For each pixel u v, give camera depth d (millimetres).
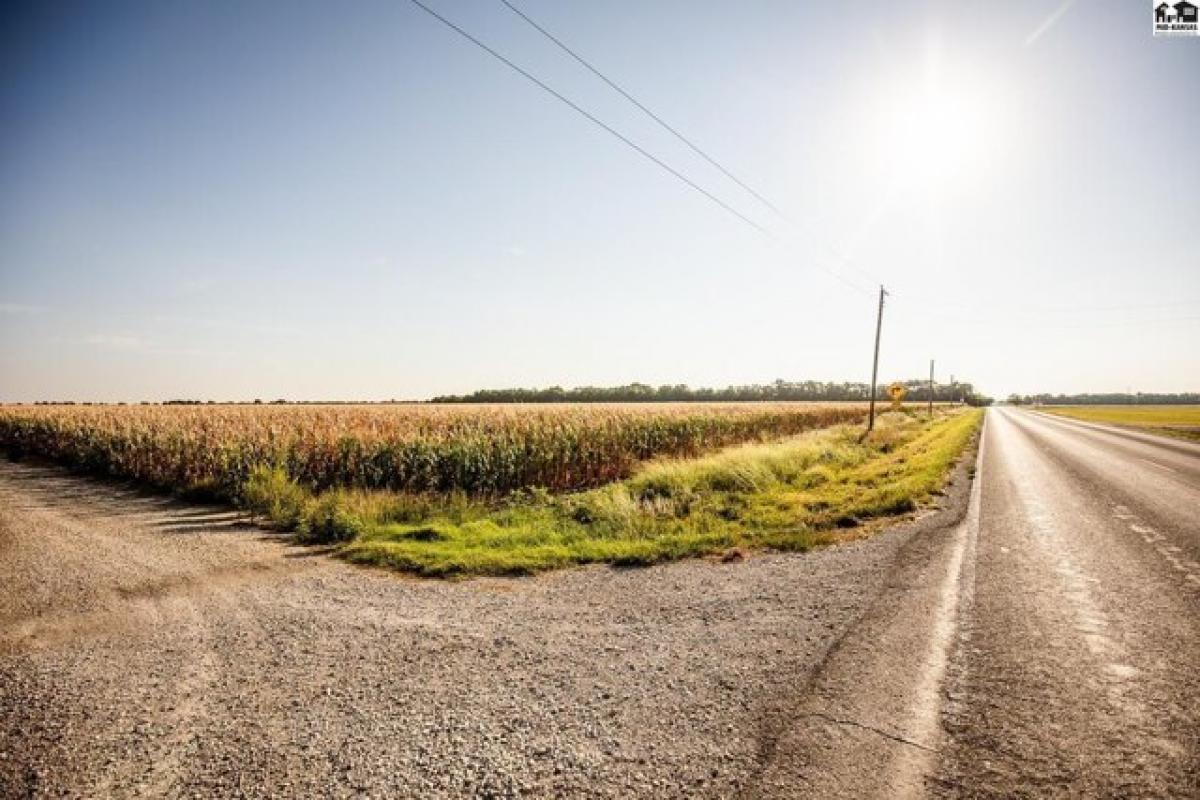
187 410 29266
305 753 3111
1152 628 4500
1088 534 7699
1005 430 33406
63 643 4766
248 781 2881
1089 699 3426
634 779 2793
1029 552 6805
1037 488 11641
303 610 5441
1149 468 14961
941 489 11289
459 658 4281
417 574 6609
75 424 21359
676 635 4594
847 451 17578
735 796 2637
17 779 2951
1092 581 5695
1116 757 2855
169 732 3369
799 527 8172
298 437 15688
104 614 5457
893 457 16922
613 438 18391
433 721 3396
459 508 10312
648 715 3377
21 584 6406
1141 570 6051
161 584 6371
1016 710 3314
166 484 13977
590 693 3672
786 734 3117
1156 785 2635
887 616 4805
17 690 3932
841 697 3490
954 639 4328
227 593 6031
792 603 5215
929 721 3215
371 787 2805
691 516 9008
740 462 13398
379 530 8688
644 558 6867
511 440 15664
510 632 4773
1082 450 20219
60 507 11477
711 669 3949
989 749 2943
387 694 3752
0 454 24156
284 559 7395
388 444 14711
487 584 6156
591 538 8172
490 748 3098
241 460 13430
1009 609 4941
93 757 3131
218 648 4590
